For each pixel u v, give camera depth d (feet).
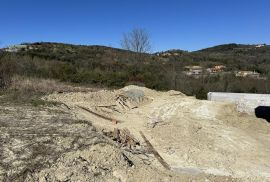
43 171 30.22
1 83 77.51
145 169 32.55
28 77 91.56
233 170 35.60
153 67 123.13
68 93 75.87
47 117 50.83
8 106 56.95
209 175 33.22
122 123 54.70
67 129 44.01
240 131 52.39
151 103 73.36
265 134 52.06
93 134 42.14
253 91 99.81
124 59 147.13
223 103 67.62
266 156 40.98
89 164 32.07
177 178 31.63
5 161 31.94
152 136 47.01
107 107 66.39
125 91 78.28
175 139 45.16
